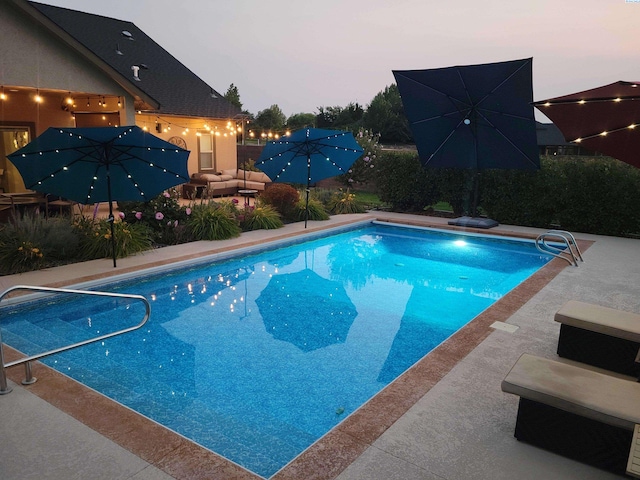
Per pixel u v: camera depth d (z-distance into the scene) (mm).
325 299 7719
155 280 8391
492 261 10469
